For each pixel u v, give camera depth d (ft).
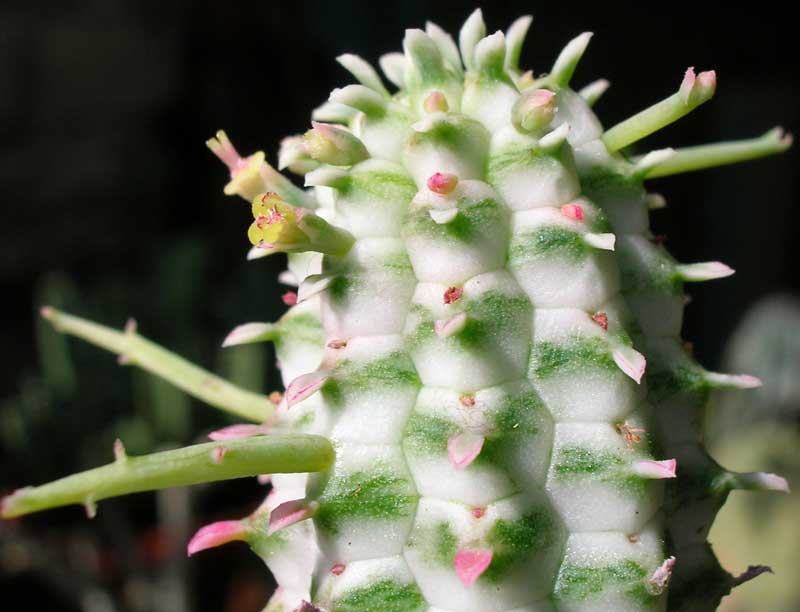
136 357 0.59
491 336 0.49
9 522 1.32
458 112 0.51
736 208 1.91
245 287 1.70
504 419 0.48
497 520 0.48
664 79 1.78
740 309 1.93
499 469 0.48
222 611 1.41
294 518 0.49
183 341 1.62
